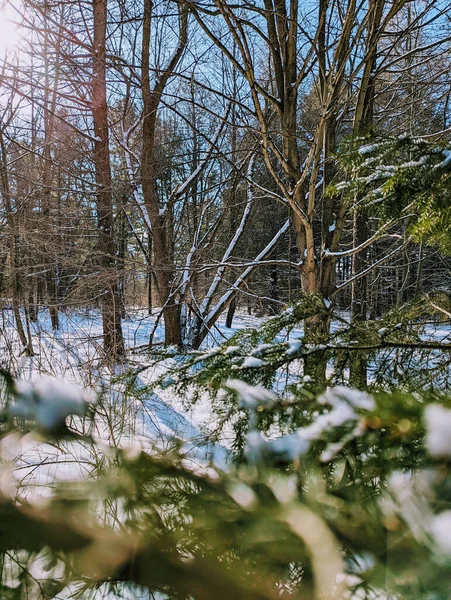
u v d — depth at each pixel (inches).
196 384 40.9
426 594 11.2
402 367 46.8
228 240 340.8
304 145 227.5
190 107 315.6
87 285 220.1
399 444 16.8
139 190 276.1
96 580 12.8
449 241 44.4
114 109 278.4
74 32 240.7
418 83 168.1
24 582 12.7
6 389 14.3
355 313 184.2
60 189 242.1
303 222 127.3
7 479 13.8
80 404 14.7
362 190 43.0
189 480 14.4
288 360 41.4
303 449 15.9
